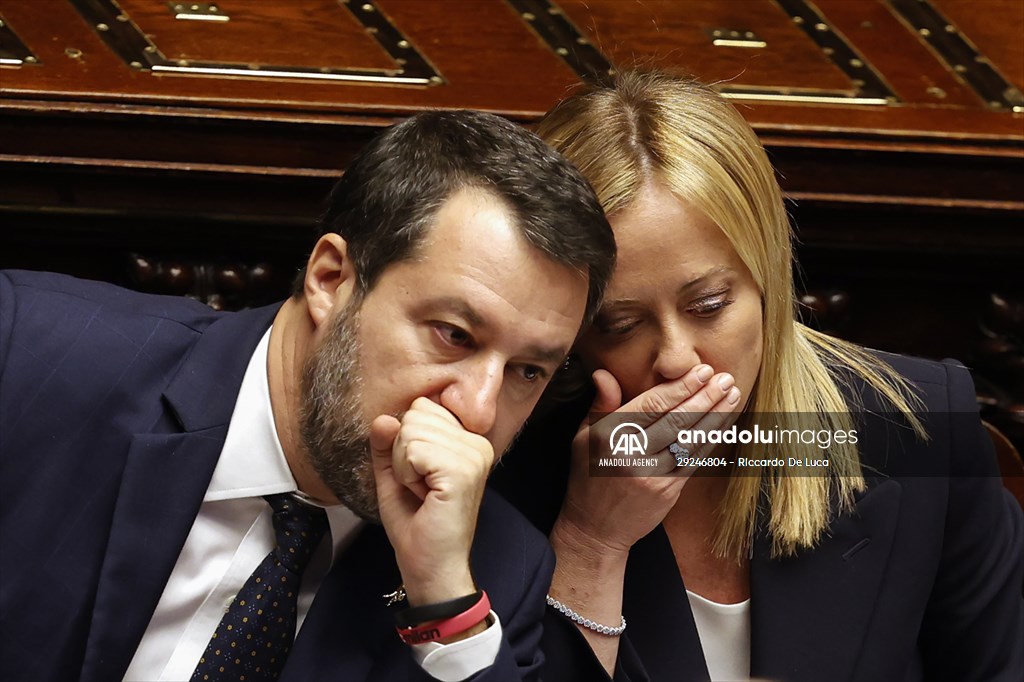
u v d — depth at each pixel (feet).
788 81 36.60
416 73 35.60
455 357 21.48
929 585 26.89
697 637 26.08
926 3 40.73
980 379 36.42
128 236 34.19
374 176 21.99
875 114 35.35
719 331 24.07
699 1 39.99
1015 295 35.73
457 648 21.75
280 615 23.22
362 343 21.74
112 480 23.06
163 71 34.45
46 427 23.17
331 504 23.38
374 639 22.95
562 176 21.68
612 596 25.63
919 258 35.37
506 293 21.03
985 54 38.50
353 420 21.83
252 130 33.24
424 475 21.49
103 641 22.12
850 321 36.19
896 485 26.99
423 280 21.22
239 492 23.26
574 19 38.63
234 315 24.72
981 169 34.58
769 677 26.00
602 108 24.41
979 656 27.50
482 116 22.29
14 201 33.45
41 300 24.30
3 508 22.86
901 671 26.53
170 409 23.45
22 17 36.27
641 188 23.35
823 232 34.81
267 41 36.29
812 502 26.40
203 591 23.40
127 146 33.22
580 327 22.80
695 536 27.04
